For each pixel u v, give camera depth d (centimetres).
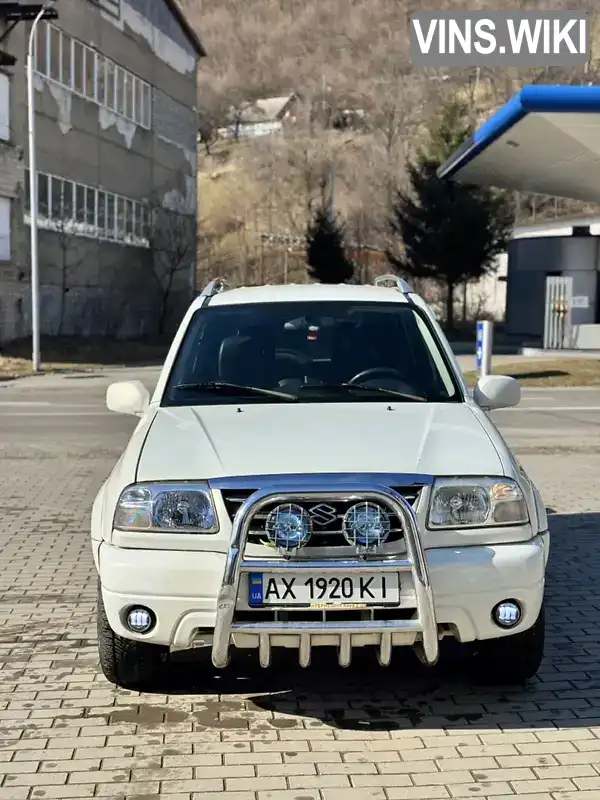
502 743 379
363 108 10619
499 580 377
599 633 511
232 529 363
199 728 393
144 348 3488
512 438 1277
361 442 400
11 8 2981
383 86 10531
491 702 421
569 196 3306
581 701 421
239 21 13788
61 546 698
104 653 420
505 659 420
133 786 343
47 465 1065
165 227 4453
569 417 1528
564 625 525
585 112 1955
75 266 3553
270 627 361
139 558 377
